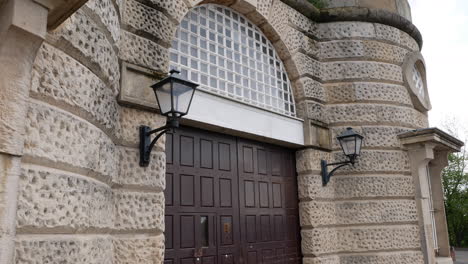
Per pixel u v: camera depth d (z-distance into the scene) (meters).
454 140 8.29
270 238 6.35
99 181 3.34
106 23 3.56
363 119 7.56
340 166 6.95
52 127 2.64
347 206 7.21
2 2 2.33
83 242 2.88
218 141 5.93
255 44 6.80
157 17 4.88
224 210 5.74
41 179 2.50
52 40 2.72
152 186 4.37
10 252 2.18
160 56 4.81
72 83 2.90
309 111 7.09
